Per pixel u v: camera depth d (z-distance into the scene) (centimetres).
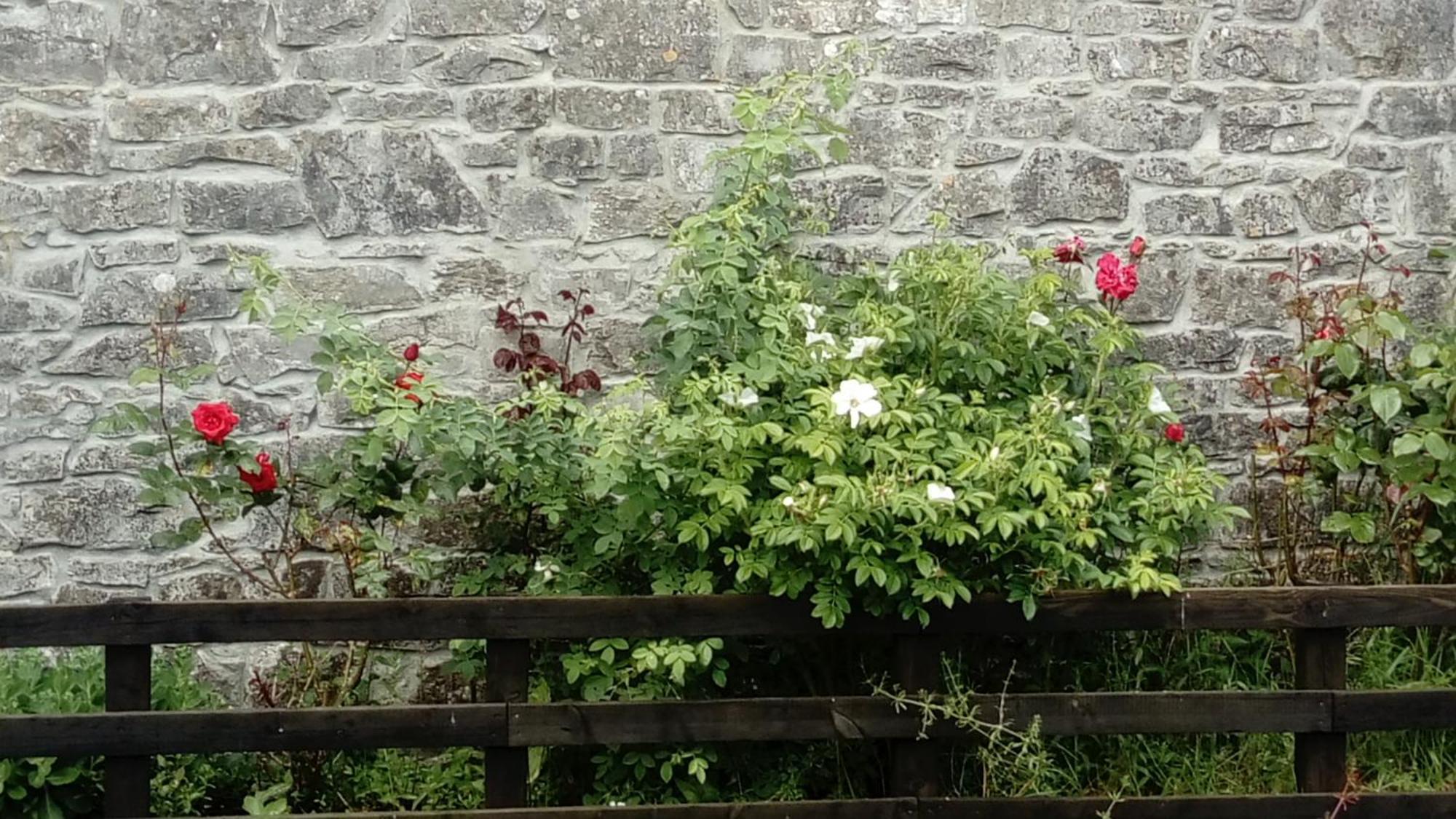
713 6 380
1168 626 315
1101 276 351
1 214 364
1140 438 339
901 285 348
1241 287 395
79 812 319
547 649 342
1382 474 357
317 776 342
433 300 376
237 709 304
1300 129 395
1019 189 390
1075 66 391
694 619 310
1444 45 396
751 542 305
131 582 370
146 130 367
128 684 302
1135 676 355
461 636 306
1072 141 391
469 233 377
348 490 333
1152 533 322
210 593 371
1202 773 336
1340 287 393
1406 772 339
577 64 378
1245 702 316
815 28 384
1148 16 392
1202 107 393
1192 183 394
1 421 365
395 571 368
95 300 368
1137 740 342
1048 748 340
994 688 355
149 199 368
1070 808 315
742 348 331
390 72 373
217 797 340
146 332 370
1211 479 326
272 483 327
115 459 369
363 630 305
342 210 373
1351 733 330
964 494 296
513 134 377
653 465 305
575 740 308
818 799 339
